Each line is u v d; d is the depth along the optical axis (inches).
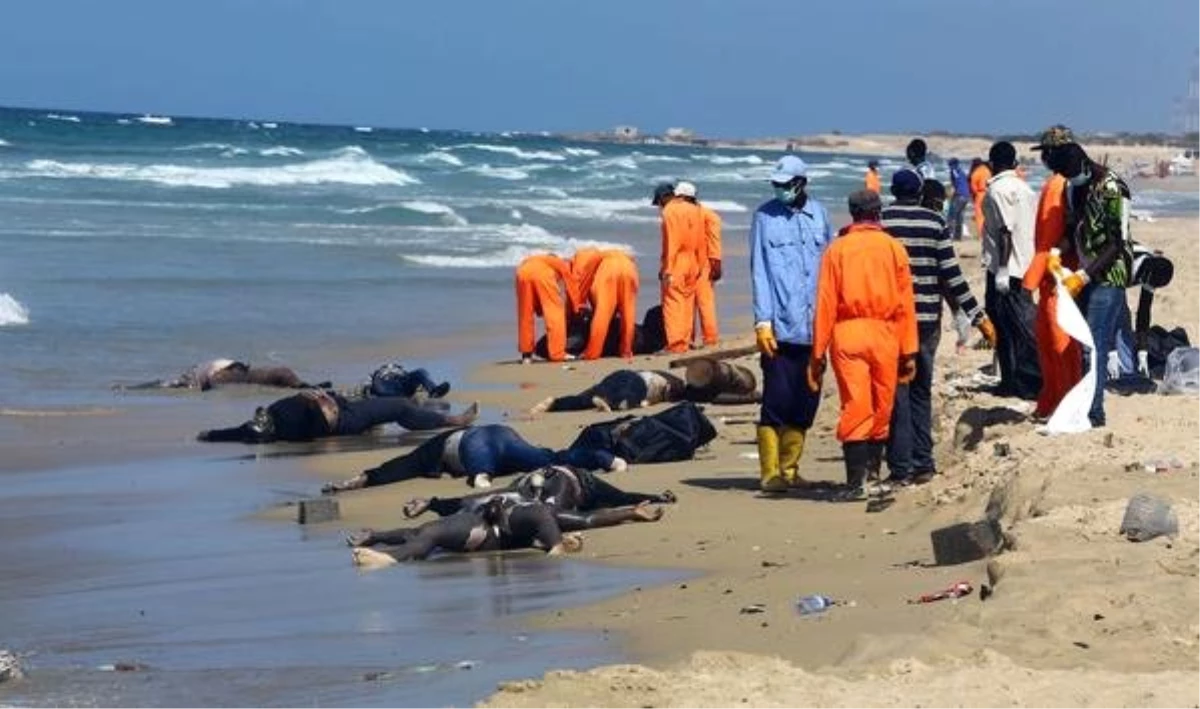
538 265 2108.8
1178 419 1231.5
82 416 1680.6
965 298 1191.6
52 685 792.9
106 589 1009.5
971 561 924.6
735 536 1078.4
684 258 2172.7
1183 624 740.7
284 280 2915.8
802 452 1315.2
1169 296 2223.2
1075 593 778.2
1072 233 1200.2
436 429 1627.7
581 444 1390.3
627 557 1047.0
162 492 1332.4
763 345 1221.1
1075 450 1094.4
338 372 2003.0
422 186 6417.3
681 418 1396.4
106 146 7682.1
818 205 1236.5
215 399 1807.3
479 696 743.1
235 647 860.6
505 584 992.2
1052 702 634.8
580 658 801.6
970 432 1242.6
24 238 3356.3
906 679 676.1
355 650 844.0
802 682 673.6
